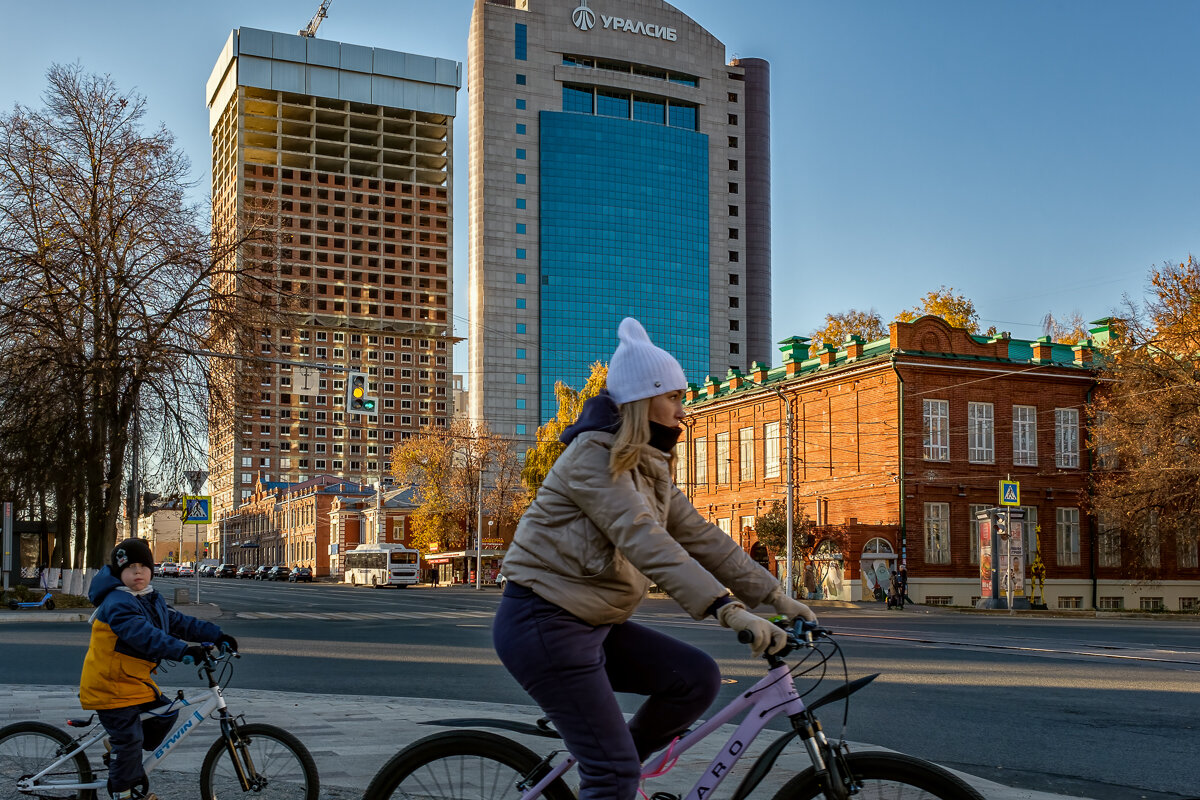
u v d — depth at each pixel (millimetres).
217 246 34469
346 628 25672
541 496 3652
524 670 3588
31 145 33531
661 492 3715
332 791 6504
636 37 155750
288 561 123875
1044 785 7145
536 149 150750
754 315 159250
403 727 9133
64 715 9680
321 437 162000
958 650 18297
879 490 44531
